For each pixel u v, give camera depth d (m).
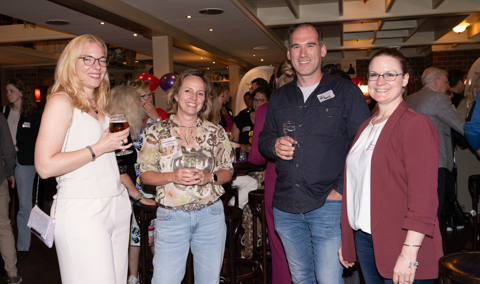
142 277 2.96
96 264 1.65
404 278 1.51
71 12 6.07
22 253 4.09
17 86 4.00
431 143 1.52
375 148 1.64
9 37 8.73
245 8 6.88
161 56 7.66
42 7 5.76
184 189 2.03
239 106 7.43
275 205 2.14
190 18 7.14
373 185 1.63
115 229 1.81
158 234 2.07
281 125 2.16
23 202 4.06
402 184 1.58
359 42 11.23
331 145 2.01
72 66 1.69
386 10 7.48
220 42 9.63
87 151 1.62
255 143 2.61
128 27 6.85
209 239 2.07
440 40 10.76
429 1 7.48
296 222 2.08
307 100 2.07
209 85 2.20
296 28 2.09
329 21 8.05
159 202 2.07
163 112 4.66
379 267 1.61
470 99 3.82
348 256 1.88
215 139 2.17
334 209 1.99
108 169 1.76
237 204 3.77
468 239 4.34
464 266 1.62
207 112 2.23
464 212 4.44
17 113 4.21
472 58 11.38
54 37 8.56
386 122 1.64
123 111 2.82
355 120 2.00
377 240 1.62
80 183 1.67
